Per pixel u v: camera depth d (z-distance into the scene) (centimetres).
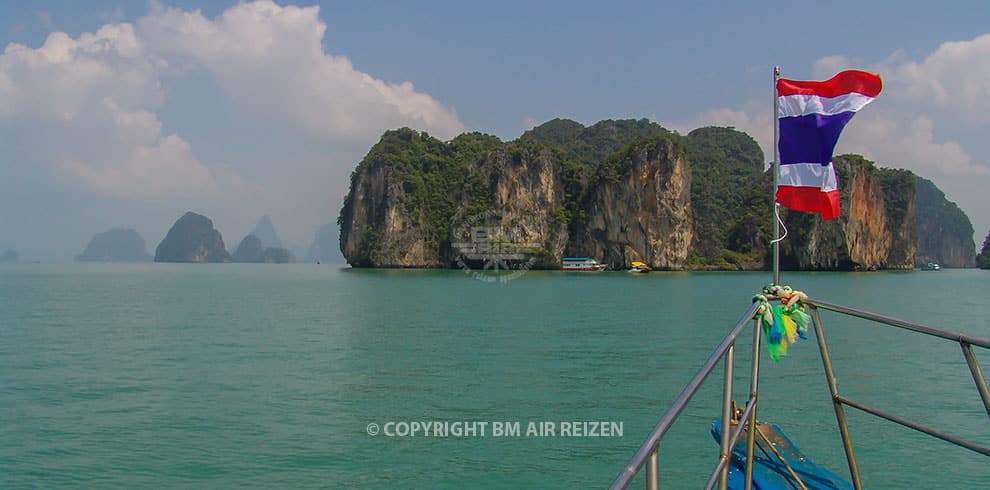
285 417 1716
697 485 1231
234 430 1605
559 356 2595
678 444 1448
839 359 2431
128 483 1290
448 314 4384
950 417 1681
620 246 13888
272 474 1330
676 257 13712
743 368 2255
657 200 13625
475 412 1744
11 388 2067
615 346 2861
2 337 3284
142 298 6116
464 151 16025
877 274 13088
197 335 3338
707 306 5009
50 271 15425
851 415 1655
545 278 10238
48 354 2742
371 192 14888
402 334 3322
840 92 694
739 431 578
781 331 643
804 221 13600
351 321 3959
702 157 18162
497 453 1434
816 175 692
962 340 527
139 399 1919
